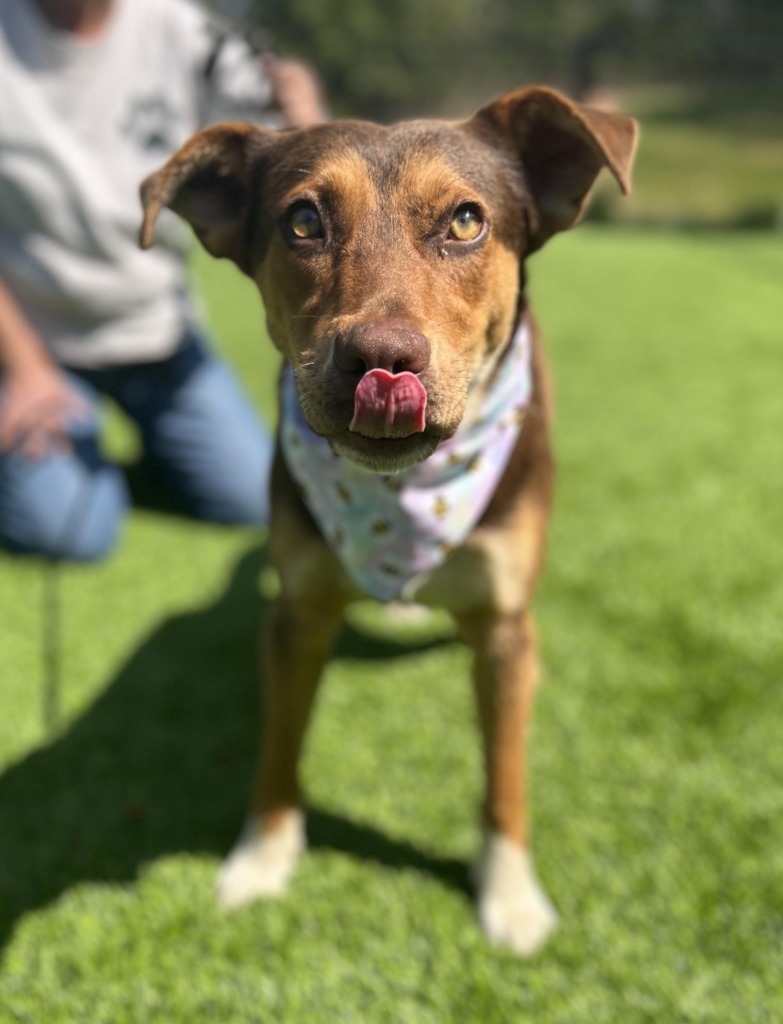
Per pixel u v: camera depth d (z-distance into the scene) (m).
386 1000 0.38
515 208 0.41
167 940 0.41
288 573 0.43
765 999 0.38
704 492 0.83
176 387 0.79
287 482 0.43
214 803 0.49
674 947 0.40
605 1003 0.38
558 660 0.60
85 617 0.66
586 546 0.74
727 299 1.66
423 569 0.42
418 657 0.61
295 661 0.44
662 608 0.65
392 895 0.43
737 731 0.53
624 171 0.39
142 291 0.73
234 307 1.63
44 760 0.52
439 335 0.34
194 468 0.79
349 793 0.50
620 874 0.44
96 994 0.38
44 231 0.69
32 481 0.70
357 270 0.35
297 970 0.39
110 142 0.69
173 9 0.72
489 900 0.42
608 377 1.18
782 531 0.76
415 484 0.40
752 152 4.51
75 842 0.46
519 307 0.42
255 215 0.42
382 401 0.31
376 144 0.38
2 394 0.71
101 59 0.68
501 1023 0.37
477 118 0.42
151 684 0.59
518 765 0.43
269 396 1.12
